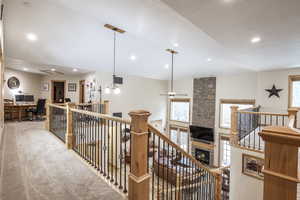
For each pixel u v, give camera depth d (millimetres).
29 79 8320
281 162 628
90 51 5414
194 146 8047
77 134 3166
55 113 4508
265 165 668
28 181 1948
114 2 2650
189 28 3086
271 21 2309
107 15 3199
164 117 9727
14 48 4836
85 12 3307
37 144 3414
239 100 6762
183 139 8812
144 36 3691
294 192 604
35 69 7426
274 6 1945
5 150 3002
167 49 5172
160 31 3314
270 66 5156
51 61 5805
